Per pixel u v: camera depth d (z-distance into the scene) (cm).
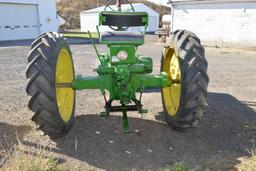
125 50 342
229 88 620
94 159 304
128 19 361
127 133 358
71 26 5053
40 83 311
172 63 403
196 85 327
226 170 284
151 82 363
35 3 2358
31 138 349
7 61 994
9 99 514
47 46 327
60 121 328
